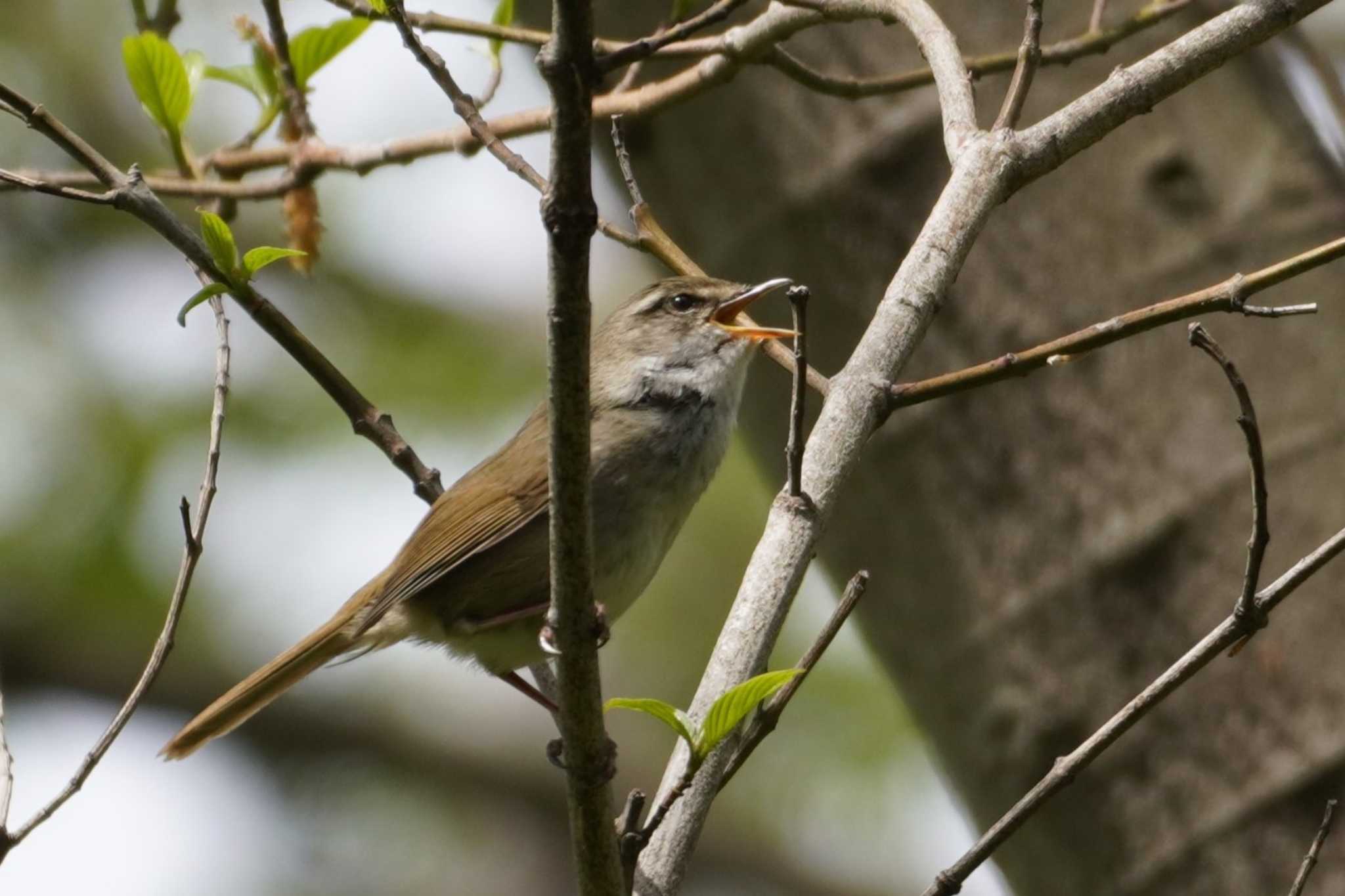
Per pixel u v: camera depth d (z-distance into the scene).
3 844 6.07
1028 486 8.33
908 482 8.54
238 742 18.41
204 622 16.16
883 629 8.80
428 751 19.05
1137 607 8.11
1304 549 7.93
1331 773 7.69
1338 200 8.38
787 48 9.09
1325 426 8.05
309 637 9.01
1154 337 8.32
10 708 16.33
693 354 8.77
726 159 9.19
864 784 16.14
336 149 9.56
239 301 8.21
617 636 16.72
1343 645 7.82
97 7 15.90
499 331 16.55
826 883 17.58
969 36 9.07
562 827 19.11
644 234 7.68
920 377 8.53
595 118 8.90
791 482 6.24
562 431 5.21
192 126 14.88
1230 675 7.94
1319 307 8.20
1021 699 8.28
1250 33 6.79
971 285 8.52
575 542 5.36
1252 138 8.55
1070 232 8.51
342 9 8.86
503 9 9.30
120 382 15.27
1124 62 8.89
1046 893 8.36
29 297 15.47
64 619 15.91
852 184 8.88
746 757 6.06
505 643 8.71
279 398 15.29
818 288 8.98
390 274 16.47
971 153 6.65
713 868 17.34
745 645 6.10
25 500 14.93
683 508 8.76
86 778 6.28
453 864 18.53
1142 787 8.02
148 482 14.96
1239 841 7.81
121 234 15.81
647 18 9.48
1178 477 8.14
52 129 7.60
